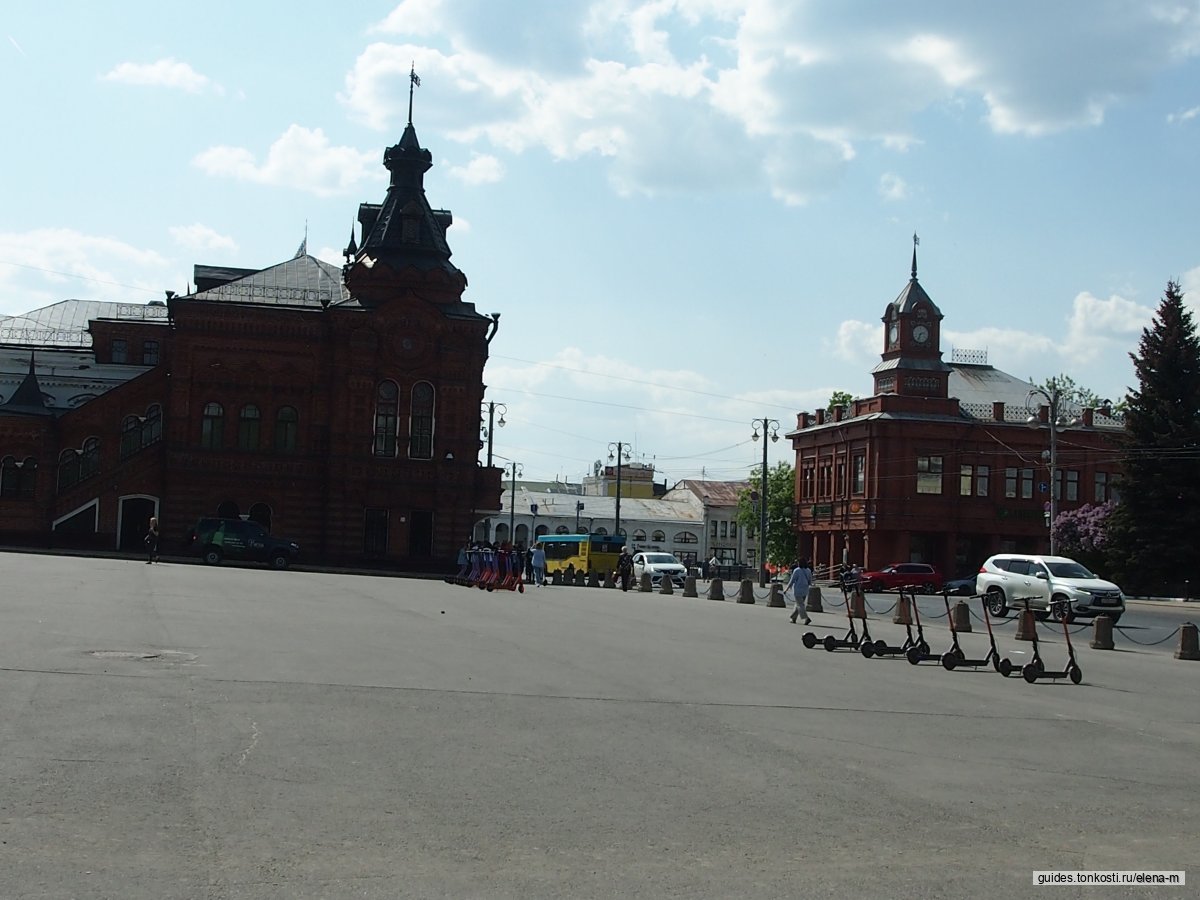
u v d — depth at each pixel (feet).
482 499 214.69
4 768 31.83
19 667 49.19
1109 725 51.24
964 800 34.53
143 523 209.67
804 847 28.58
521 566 161.38
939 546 270.46
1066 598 130.62
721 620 112.88
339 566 205.77
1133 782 38.58
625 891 24.56
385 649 66.03
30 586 99.30
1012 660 81.97
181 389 207.51
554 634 83.82
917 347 274.16
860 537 277.03
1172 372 225.97
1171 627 136.56
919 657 75.51
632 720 45.52
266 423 210.38
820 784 35.65
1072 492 274.77
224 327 209.56
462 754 37.32
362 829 28.22
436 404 212.84
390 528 209.97
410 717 43.39
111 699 42.96
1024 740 45.96
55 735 36.22
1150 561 220.02
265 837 27.12
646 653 72.49
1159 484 220.64
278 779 32.58
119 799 29.55
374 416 211.41
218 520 190.19
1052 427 205.26
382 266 213.46
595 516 440.45
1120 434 235.81
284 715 42.14
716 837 29.09
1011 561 140.87
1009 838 30.37
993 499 271.28
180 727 38.63
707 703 51.24
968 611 114.01
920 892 25.36
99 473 206.90
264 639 67.36
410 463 210.59
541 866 26.04
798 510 310.24
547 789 33.27
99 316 261.65
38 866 24.22
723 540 451.94
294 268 231.09
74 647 57.21
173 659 55.42
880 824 31.17
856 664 72.90
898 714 51.13
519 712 46.01
